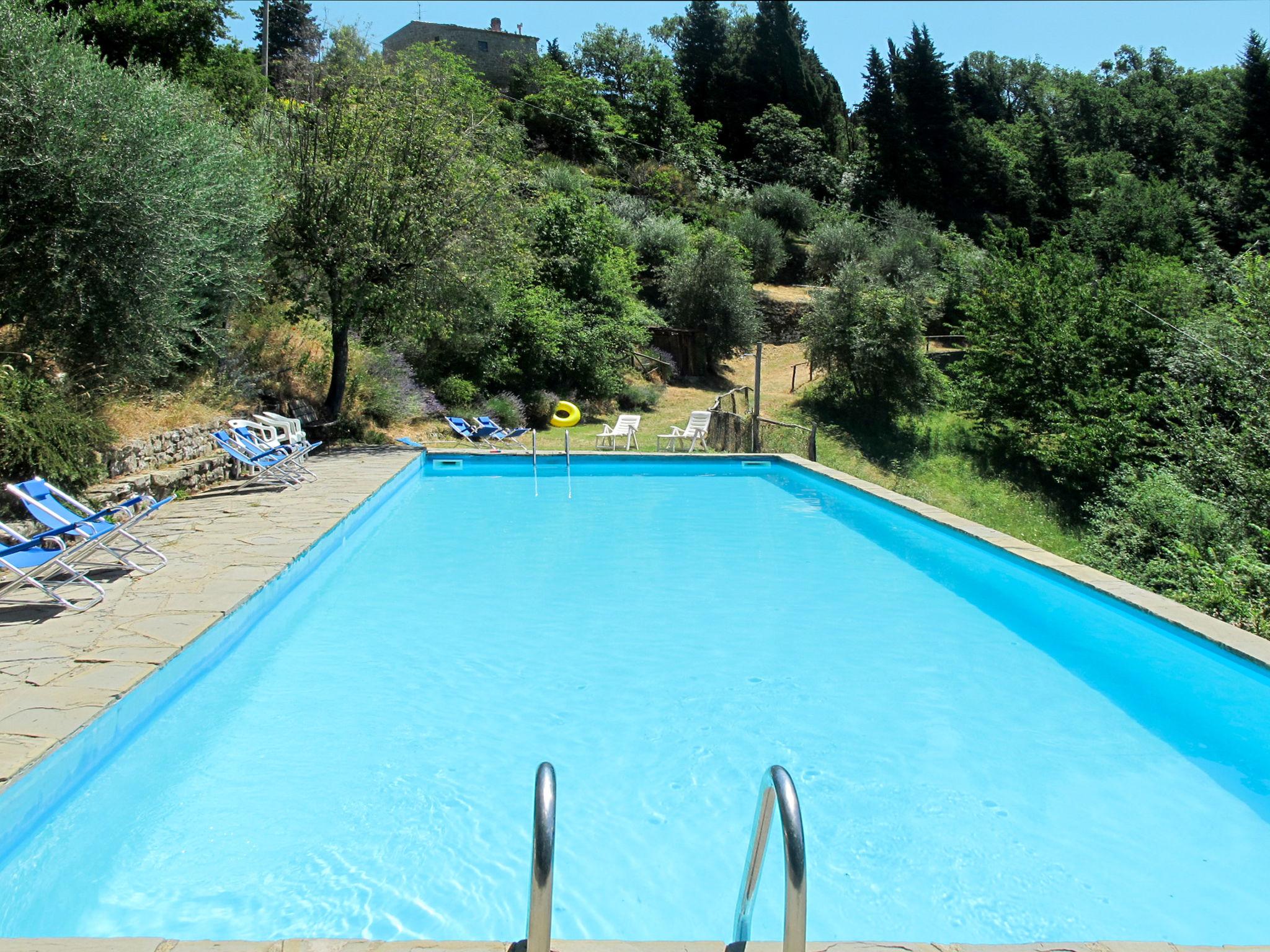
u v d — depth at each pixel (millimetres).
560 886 3150
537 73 42219
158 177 7781
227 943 2289
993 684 5254
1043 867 3332
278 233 12539
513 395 19172
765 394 25781
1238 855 3445
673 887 3162
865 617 6543
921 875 3262
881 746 4367
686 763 4129
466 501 11242
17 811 3096
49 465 6820
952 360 29156
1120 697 5113
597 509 10828
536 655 5570
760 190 42312
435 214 13117
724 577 7641
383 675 5180
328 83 13438
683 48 54938
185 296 9094
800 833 1933
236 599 5387
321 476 10711
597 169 39250
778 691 5047
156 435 8859
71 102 7277
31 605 5211
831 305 25000
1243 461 15133
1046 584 7219
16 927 2811
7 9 7195
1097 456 21062
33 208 7391
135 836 3375
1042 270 26281
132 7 19125
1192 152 47938
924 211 47156
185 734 4320
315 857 3266
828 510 10977
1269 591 10750
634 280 28000
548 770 2059
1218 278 23344
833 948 2398
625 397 22516
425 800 3707
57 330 7816
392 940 2807
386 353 16406
